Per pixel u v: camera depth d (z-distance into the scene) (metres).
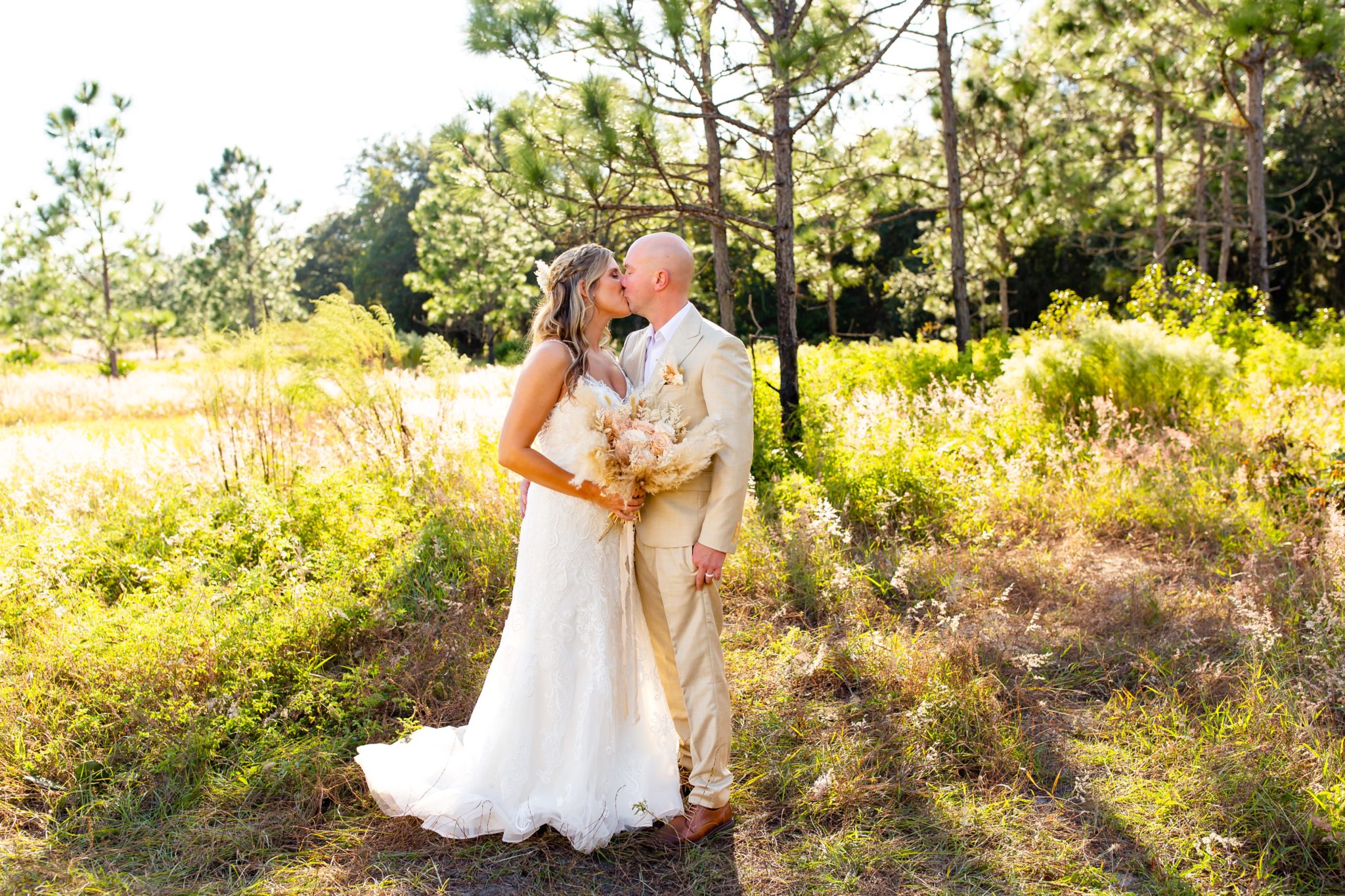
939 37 11.84
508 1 5.75
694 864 2.38
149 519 5.14
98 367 23.12
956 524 5.00
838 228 12.43
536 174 5.89
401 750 2.75
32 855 2.40
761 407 7.25
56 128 19.59
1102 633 3.71
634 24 5.77
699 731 2.48
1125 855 2.37
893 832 2.49
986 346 11.78
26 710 3.04
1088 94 15.11
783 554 4.40
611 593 2.60
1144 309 11.45
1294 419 6.23
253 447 6.14
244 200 31.34
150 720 2.97
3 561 4.34
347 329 6.36
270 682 3.35
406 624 3.85
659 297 2.49
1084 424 6.71
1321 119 22.11
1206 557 4.56
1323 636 3.12
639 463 2.30
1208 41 11.12
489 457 6.17
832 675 3.40
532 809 2.53
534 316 2.62
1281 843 2.33
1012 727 2.96
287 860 2.41
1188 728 2.85
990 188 15.84
